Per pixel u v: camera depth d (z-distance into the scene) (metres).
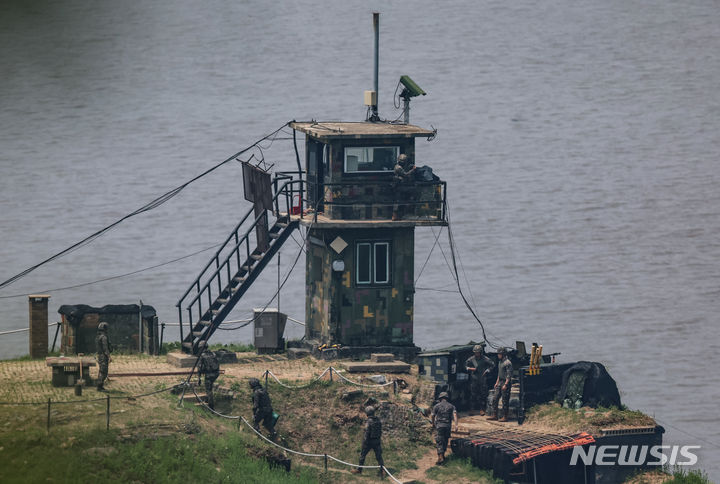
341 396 159.50
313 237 181.62
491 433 158.38
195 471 136.12
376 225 174.50
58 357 162.25
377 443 148.25
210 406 154.12
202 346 167.50
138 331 183.12
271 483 138.88
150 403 149.00
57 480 128.75
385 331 178.88
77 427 138.00
